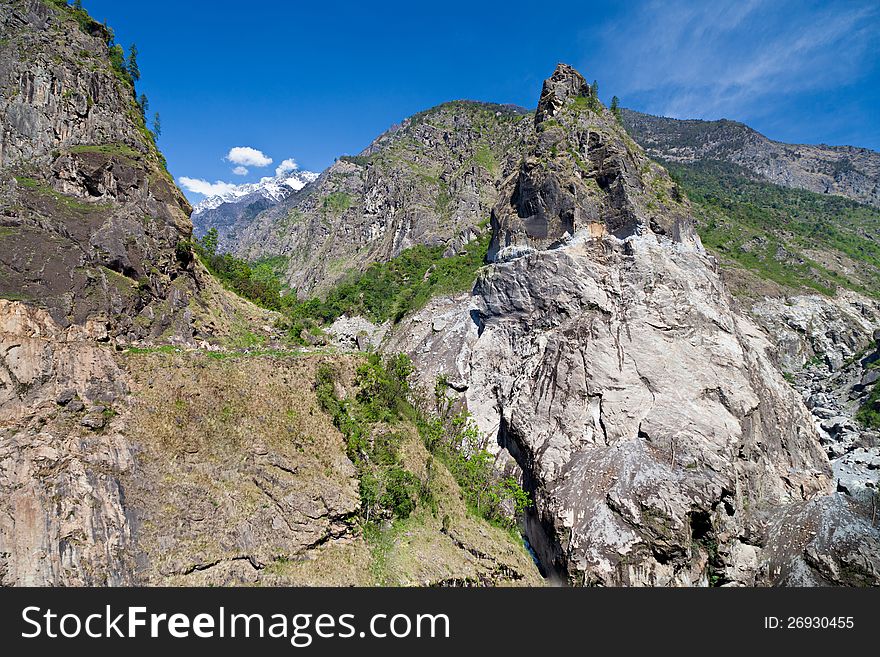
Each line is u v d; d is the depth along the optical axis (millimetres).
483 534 65375
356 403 67000
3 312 45531
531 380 92500
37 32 68312
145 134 78000
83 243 55844
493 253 113688
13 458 39656
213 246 109688
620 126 120875
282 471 50750
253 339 70625
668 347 89250
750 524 78625
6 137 60969
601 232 100688
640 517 72812
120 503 41875
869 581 72812
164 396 49531
